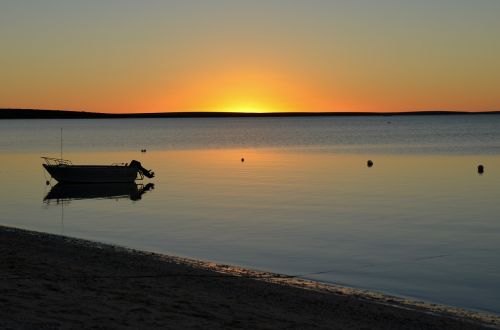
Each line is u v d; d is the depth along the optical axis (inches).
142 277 597.6
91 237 951.6
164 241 912.3
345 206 1270.9
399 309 525.3
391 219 1103.6
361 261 772.6
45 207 1337.4
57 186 1790.1
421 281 671.1
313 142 4571.9
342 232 978.7
